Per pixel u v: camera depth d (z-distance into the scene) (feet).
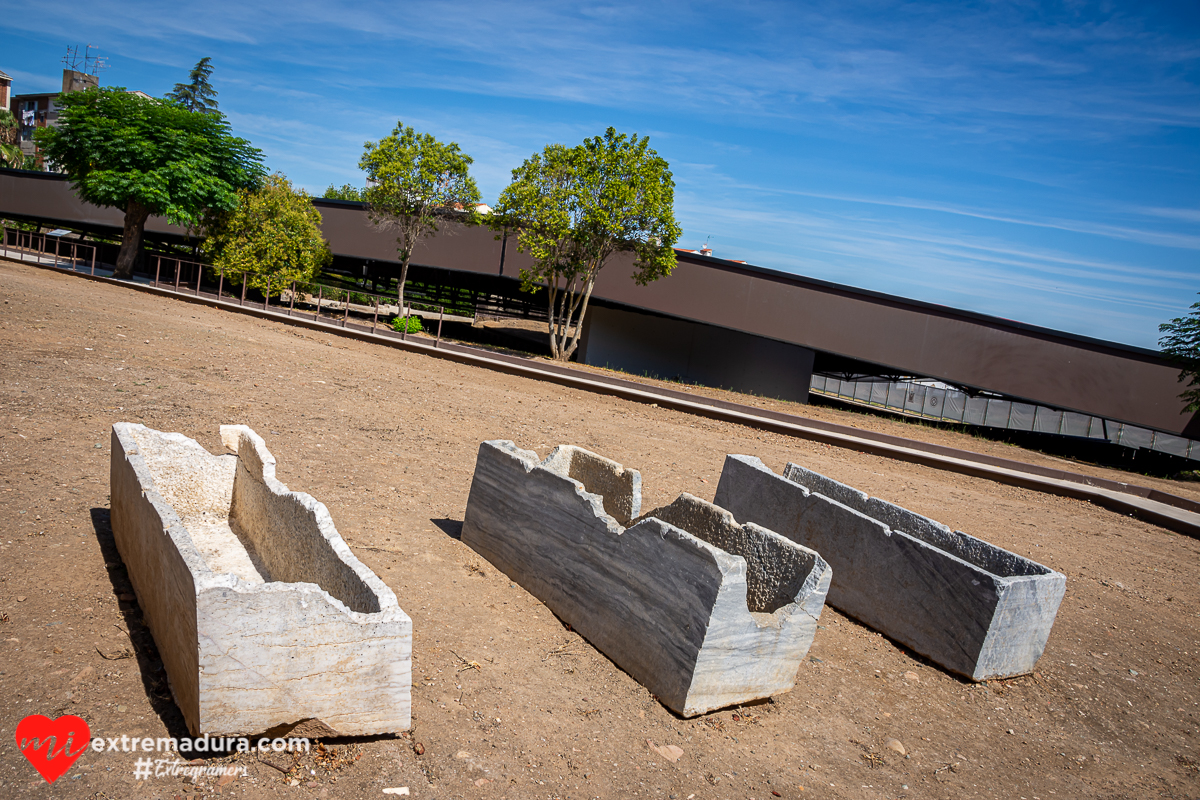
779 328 84.12
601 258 84.99
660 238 81.71
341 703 11.50
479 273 102.17
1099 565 30.68
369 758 11.58
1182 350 72.49
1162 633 24.03
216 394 32.76
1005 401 92.17
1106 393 75.20
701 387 77.30
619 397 53.98
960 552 20.81
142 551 14.21
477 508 21.18
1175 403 73.31
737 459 25.70
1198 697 19.97
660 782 12.55
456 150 99.19
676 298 88.28
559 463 21.85
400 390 42.60
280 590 10.66
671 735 13.89
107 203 93.35
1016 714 17.33
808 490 22.89
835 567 21.91
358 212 108.37
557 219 81.46
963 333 78.38
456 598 17.80
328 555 13.74
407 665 11.91
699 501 18.69
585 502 17.49
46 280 68.64
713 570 13.98
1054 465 60.95
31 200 128.77
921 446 54.44
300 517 15.11
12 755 10.32
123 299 63.00
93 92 92.48
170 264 120.88
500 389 49.57
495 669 15.02
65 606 14.20
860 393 119.96
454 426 35.94
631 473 20.20
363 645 11.41
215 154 96.68
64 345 35.99
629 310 100.73
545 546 18.62
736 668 14.73
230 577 10.52
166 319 53.11
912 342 79.87
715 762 13.38
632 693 15.07
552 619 17.81
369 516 21.99
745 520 24.98
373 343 63.21
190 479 18.97
